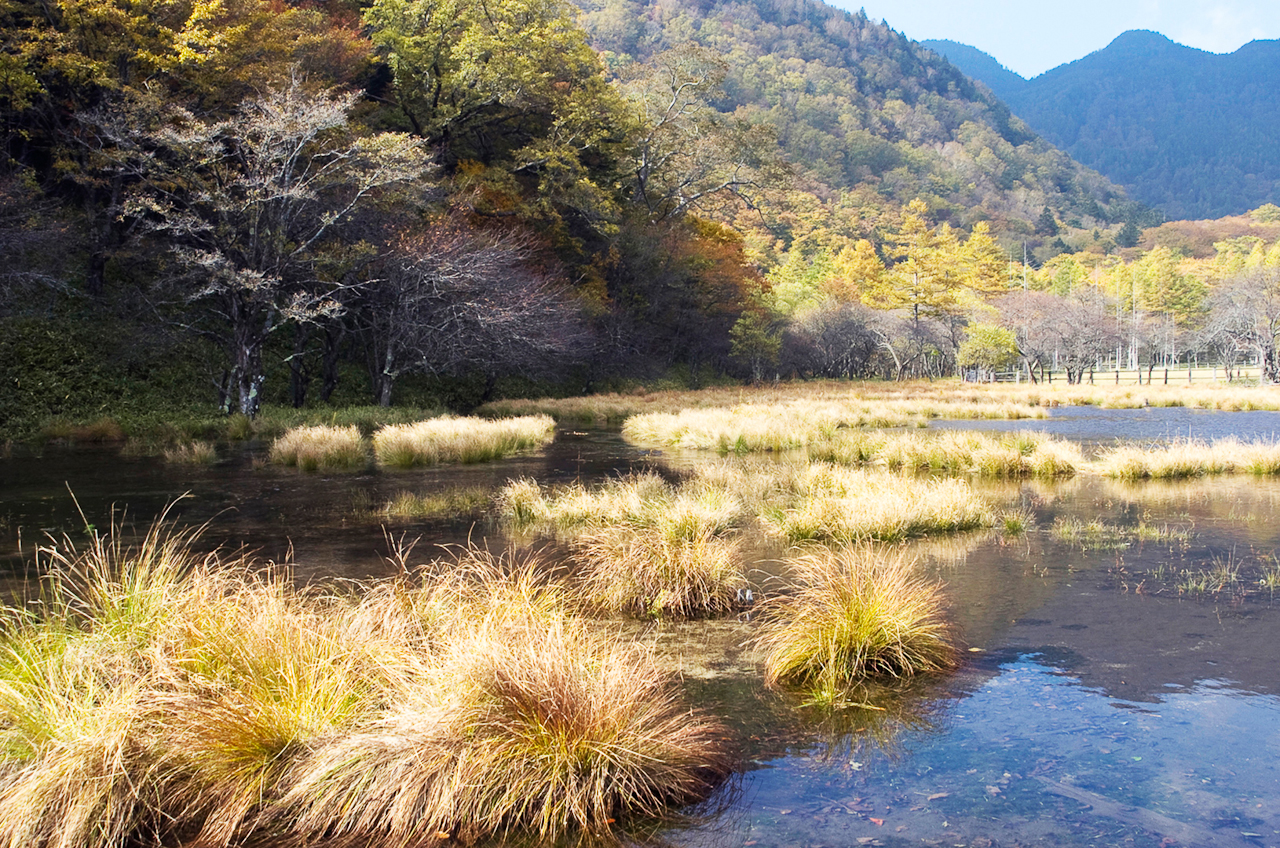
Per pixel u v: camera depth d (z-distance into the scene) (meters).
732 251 56.03
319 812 3.14
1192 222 136.00
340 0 35.69
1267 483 11.84
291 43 26.98
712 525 8.26
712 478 11.44
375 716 3.54
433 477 12.87
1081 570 6.79
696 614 5.82
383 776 3.19
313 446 14.80
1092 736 3.70
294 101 21.75
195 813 3.19
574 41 38.59
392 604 4.55
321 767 3.17
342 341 29.23
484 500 10.47
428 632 4.39
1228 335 56.84
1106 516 9.27
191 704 3.44
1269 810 3.05
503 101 32.97
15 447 17.23
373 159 22.56
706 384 49.66
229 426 19.78
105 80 21.30
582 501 9.31
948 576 6.63
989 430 21.03
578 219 41.12
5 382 20.94
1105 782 3.28
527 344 29.69
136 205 21.31
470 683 3.48
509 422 20.27
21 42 22.31
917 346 64.00
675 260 45.97
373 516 9.41
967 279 83.56
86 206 24.64
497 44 31.36
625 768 3.25
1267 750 3.54
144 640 4.01
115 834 2.95
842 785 3.30
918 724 3.87
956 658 4.77
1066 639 5.07
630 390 40.78
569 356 35.38
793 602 5.23
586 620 5.47
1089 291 83.94
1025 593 6.11
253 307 22.06
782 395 37.81
